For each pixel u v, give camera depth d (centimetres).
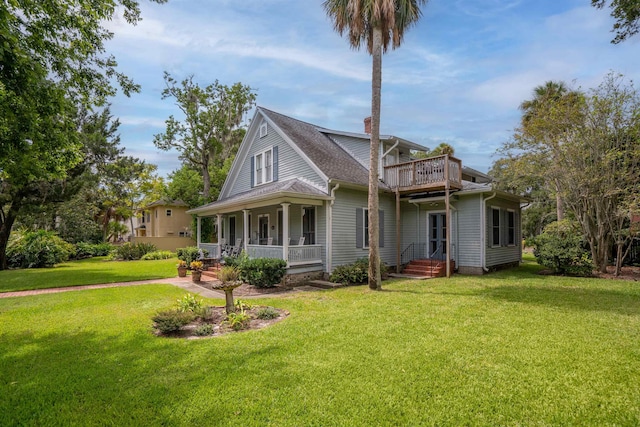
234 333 596
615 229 1301
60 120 806
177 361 469
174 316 609
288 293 1001
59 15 691
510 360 450
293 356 477
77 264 2030
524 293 912
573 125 1252
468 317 668
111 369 448
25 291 1085
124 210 3306
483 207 1366
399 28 1034
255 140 1697
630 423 312
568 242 1305
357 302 833
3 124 600
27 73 550
